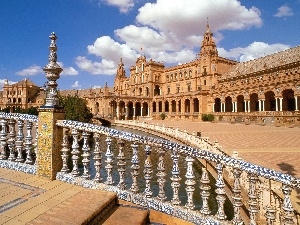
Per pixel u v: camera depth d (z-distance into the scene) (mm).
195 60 93625
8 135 6758
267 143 23016
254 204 3865
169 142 4477
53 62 5602
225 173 11297
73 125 5367
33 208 4074
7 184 5211
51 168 5496
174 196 4410
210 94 76750
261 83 56188
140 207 4605
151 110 99875
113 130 4945
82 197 4543
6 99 110812
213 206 10984
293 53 62906
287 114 45125
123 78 126375
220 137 28750
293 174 11844
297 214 5578
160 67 107688
